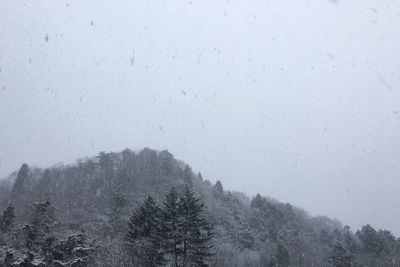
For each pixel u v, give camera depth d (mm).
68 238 35938
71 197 88438
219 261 59438
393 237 87000
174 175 104688
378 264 74812
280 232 87875
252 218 94812
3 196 87125
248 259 72062
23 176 95562
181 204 37094
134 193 89688
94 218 72562
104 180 98875
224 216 89250
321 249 83500
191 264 35188
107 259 35469
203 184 110688
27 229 35062
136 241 36375
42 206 37438
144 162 108562
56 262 33250
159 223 36719
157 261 35719
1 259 31031
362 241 85125
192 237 35719
